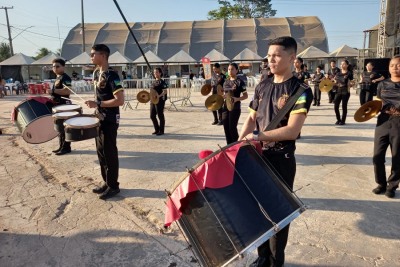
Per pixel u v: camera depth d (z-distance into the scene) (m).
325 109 12.34
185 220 2.40
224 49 39.97
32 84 23.83
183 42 40.88
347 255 3.13
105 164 4.60
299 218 3.84
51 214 4.11
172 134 8.55
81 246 3.41
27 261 3.19
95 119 4.34
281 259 2.65
